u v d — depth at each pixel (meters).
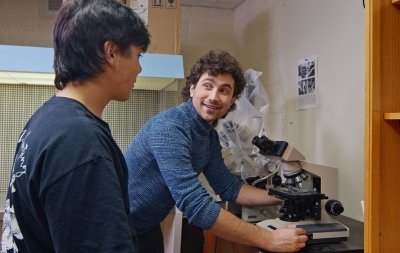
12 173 0.77
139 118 2.51
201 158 1.64
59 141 0.71
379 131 1.18
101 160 0.73
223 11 3.57
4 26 3.09
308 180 1.68
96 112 0.86
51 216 0.68
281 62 2.78
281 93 2.77
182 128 1.46
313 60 2.37
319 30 2.31
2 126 2.38
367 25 1.18
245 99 2.19
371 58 1.17
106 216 0.71
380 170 1.18
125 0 2.29
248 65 3.35
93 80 0.84
